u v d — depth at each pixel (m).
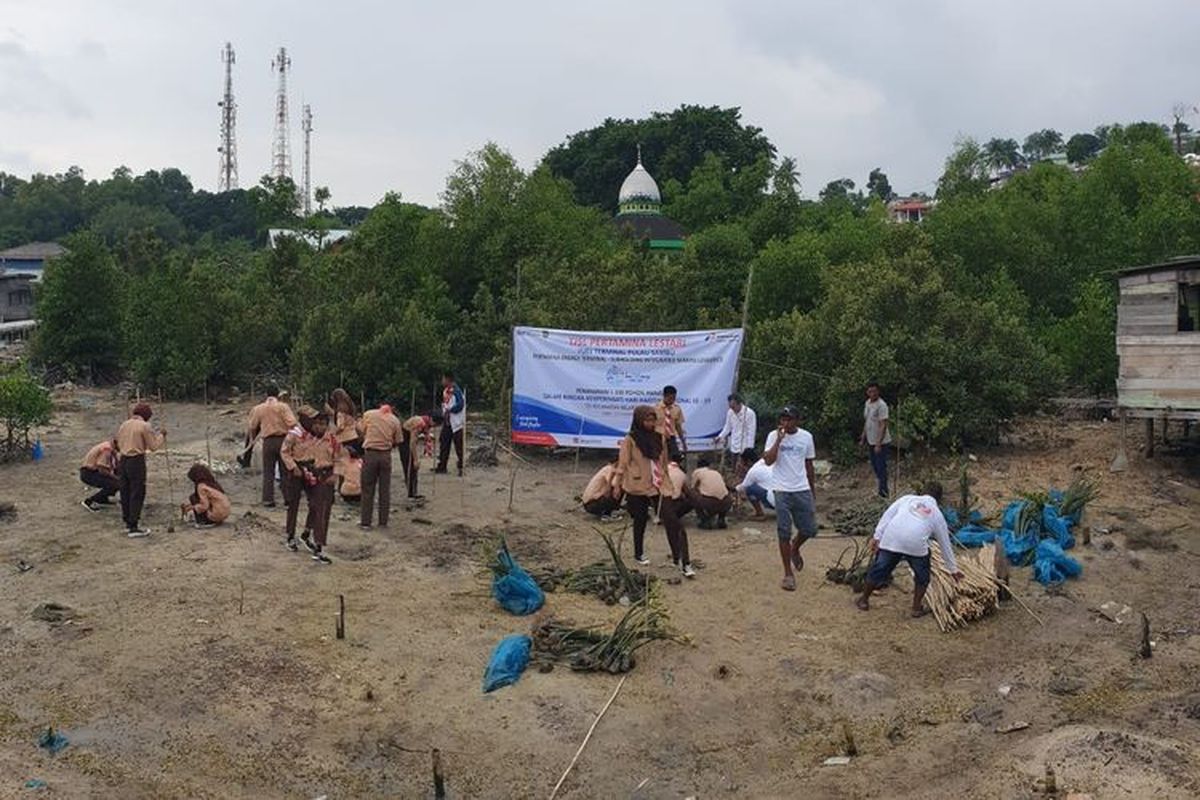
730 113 67.56
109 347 29.27
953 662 8.48
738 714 7.68
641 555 11.11
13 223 100.00
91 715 7.28
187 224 103.75
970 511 12.14
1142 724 7.21
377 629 8.98
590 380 16.44
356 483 13.98
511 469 15.65
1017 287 23.97
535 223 28.77
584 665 8.23
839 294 17.52
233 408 23.94
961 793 6.38
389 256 28.58
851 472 15.74
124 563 10.62
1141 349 14.20
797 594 10.10
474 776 6.81
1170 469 14.34
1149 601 9.82
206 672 7.96
